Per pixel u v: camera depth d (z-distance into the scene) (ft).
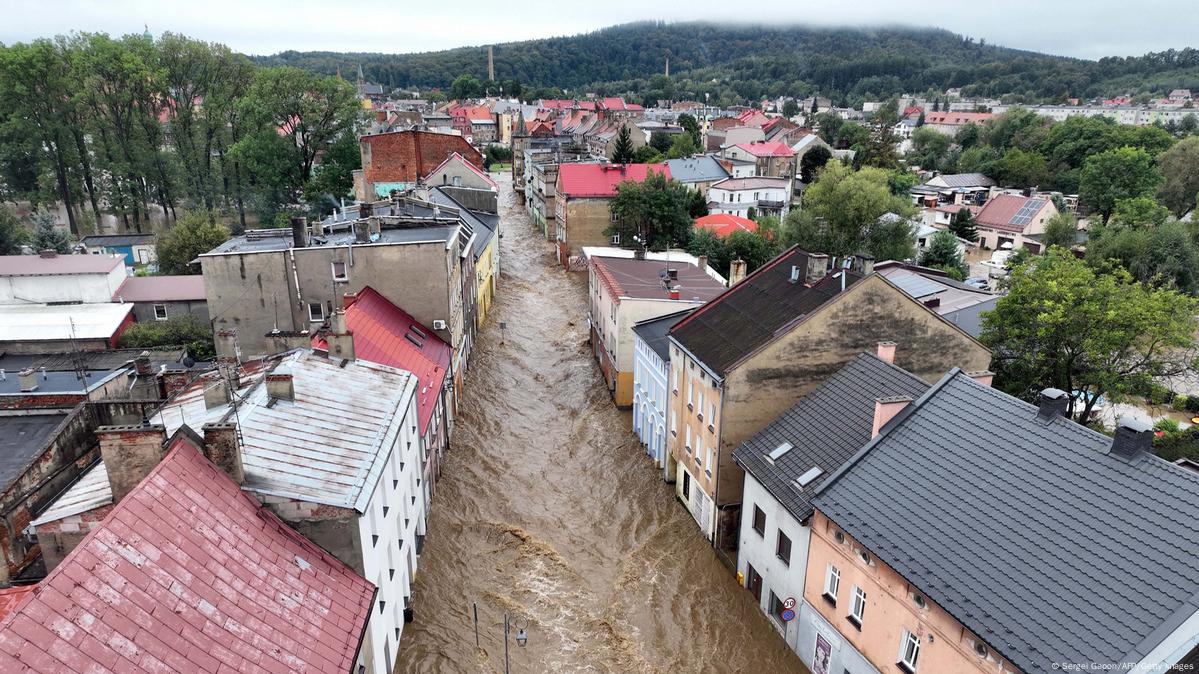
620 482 123.65
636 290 150.30
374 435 78.13
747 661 84.94
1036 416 72.33
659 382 124.77
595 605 93.71
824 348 97.66
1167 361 118.73
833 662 78.13
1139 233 226.17
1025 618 57.06
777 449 90.17
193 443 62.23
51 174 251.39
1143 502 59.72
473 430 138.51
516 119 613.93
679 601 94.63
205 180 274.16
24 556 65.31
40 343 157.17
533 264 271.28
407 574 88.84
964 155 449.06
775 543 87.10
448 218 173.27
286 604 57.16
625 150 376.68
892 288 97.14
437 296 134.72
